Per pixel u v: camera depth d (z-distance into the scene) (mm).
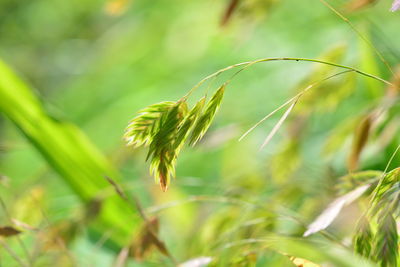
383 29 970
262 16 696
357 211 626
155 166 503
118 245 747
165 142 501
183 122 501
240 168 797
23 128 743
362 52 683
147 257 613
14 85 737
